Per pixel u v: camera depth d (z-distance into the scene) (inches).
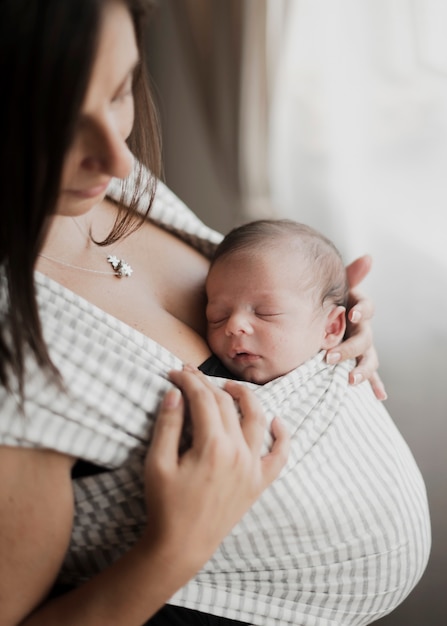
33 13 23.8
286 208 98.9
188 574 28.5
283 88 97.2
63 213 28.8
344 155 94.7
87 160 27.1
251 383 36.6
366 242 91.3
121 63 26.1
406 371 79.3
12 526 26.9
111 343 31.0
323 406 36.4
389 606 37.9
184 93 106.4
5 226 25.5
